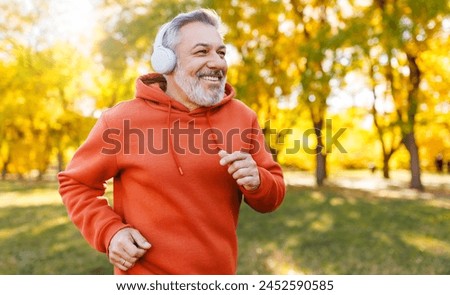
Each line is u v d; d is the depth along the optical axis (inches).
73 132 957.8
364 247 364.5
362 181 1205.1
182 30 93.2
